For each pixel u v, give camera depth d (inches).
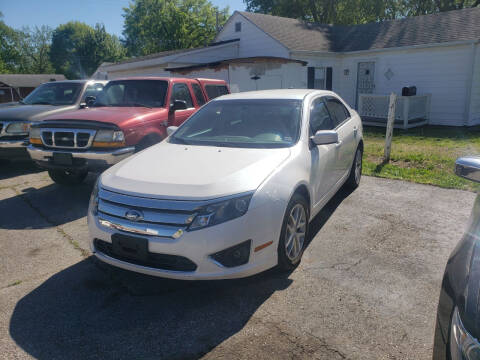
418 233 174.9
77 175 261.9
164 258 116.6
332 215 199.3
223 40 826.2
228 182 121.0
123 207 121.0
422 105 565.6
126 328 112.3
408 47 585.6
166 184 122.3
